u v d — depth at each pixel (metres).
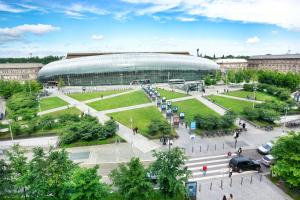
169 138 38.53
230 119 46.50
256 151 37.12
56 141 42.03
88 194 19.48
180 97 80.50
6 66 153.25
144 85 114.06
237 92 89.88
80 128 41.09
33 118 50.62
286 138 26.56
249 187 27.27
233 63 191.75
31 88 92.00
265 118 50.31
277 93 79.62
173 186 21.55
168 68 127.38
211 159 34.34
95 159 34.56
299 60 154.12
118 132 45.59
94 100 77.88
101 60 124.31
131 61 123.94
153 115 57.34
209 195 25.61
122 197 23.91
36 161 21.66
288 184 27.36
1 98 94.06
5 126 48.91
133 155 35.72
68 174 20.53
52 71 124.75
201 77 136.25
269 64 176.75
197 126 47.38
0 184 20.83
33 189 20.00
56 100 80.44
